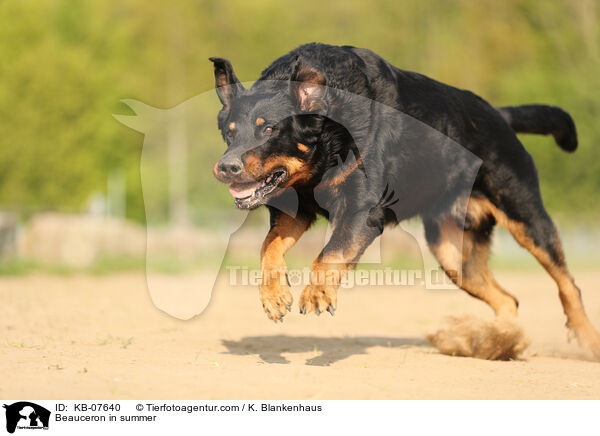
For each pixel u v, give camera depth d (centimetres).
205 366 750
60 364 730
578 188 4472
